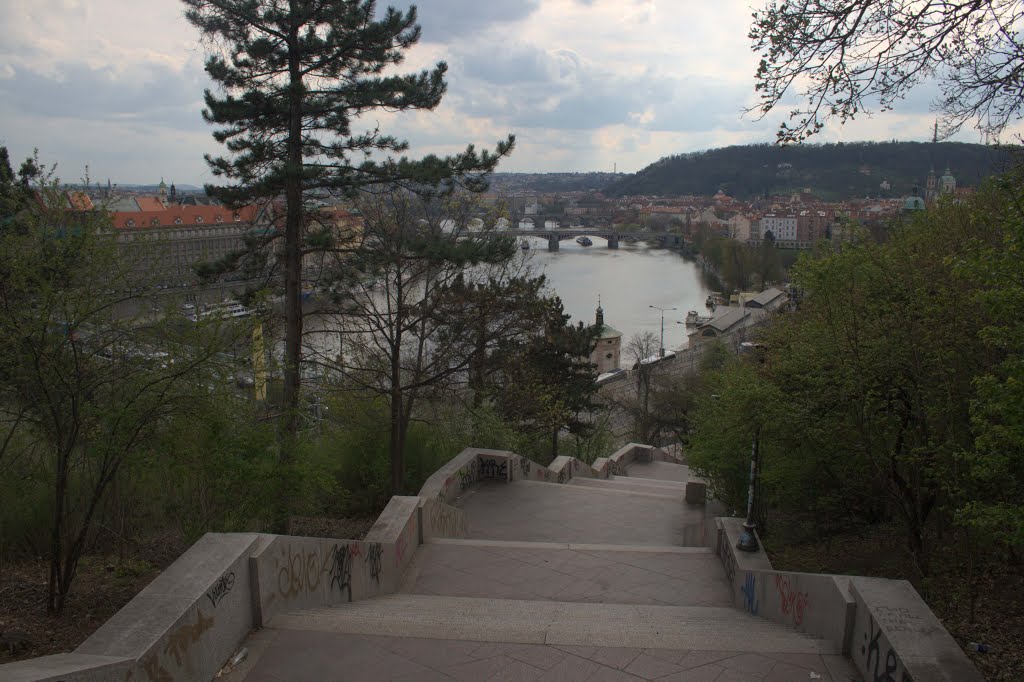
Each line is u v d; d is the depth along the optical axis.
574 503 16.58
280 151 15.80
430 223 16.78
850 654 5.96
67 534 7.81
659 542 14.12
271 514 9.74
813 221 191.25
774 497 14.72
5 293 6.65
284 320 15.45
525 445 24.89
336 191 15.87
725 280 124.50
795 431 10.77
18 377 6.91
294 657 5.90
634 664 5.91
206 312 8.09
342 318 16.64
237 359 8.06
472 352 17.84
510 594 9.75
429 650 6.10
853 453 10.96
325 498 15.64
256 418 9.27
